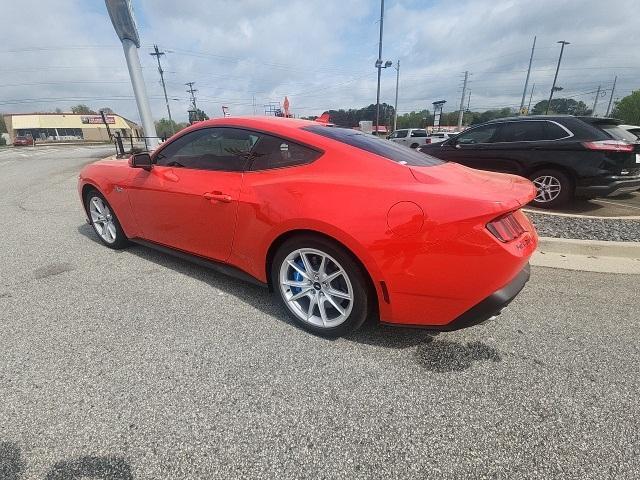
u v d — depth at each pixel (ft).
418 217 6.43
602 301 9.75
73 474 4.91
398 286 6.75
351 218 6.84
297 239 7.63
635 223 15.98
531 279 11.08
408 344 7.80
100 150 99.60
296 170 7.97
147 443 5.40
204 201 9.11
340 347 7.68
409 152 8.83
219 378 6.73
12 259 12.34
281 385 6.57
